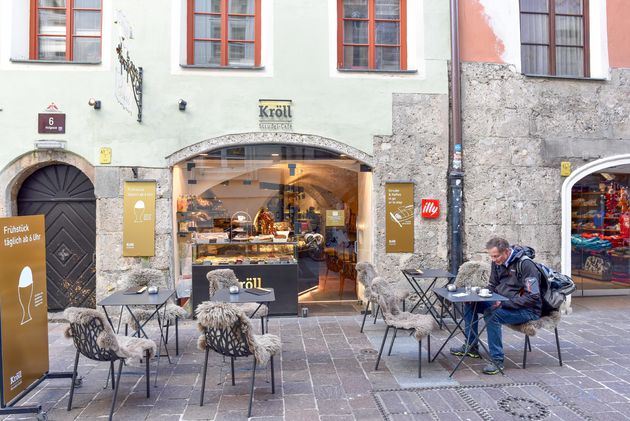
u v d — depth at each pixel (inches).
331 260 301.0
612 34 299.4
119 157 258.8
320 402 155.9
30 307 157.2
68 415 147.6
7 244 144.5
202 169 275.1
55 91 255.3
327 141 272.8
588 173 291.4
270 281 271.0
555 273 192.1
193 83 264.2
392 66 292.8
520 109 287.1
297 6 272.7
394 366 190.1
